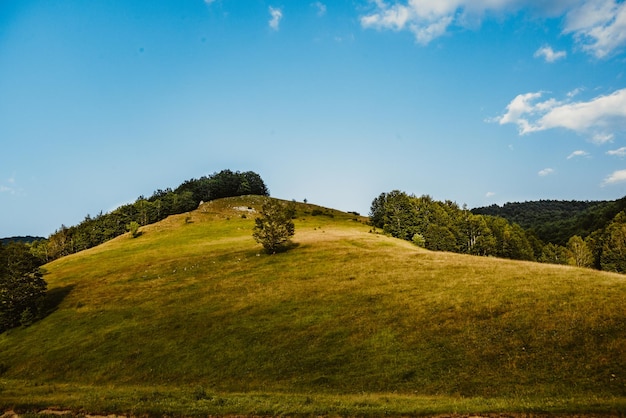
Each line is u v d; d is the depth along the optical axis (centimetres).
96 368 3734
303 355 3416
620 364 2558
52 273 7900
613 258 9031
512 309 3609
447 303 3991
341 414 2083
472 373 2795
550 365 2714
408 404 2253
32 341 4641
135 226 10894
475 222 11794
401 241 8850
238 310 4588
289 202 15712
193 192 15962
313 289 4981
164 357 3731
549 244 12562
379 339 3491
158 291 5709
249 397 2566
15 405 2420
